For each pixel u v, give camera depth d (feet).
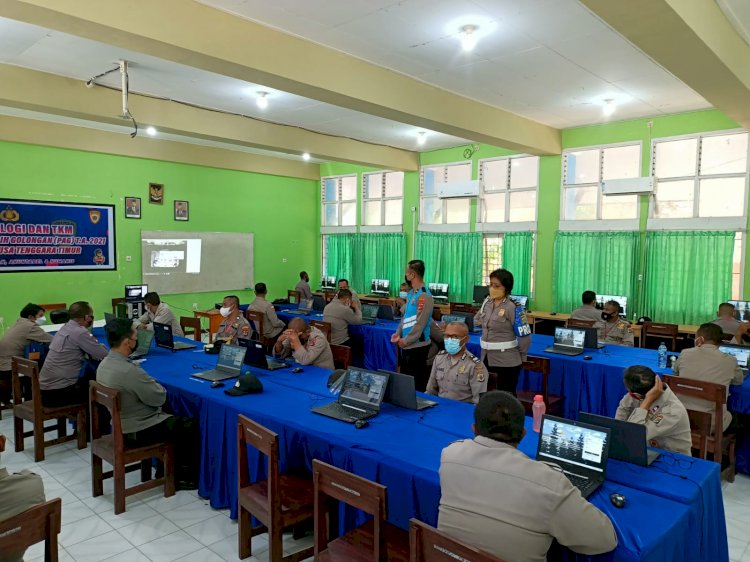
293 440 8.51
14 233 24.08
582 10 11.82
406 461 7.00
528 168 26.61
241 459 8.08
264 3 11.68
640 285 22.94
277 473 7.30
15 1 9.34
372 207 34.30
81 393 13.05
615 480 6.33
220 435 9.87
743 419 12.02
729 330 17.01
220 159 31.42
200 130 20.89
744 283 20.66
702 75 13.16
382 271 32.91
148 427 10.19
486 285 28.55
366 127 24.38
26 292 24.58
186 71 16.29
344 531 7.73
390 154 29.50
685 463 6.85
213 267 31.86
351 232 35.47
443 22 12.58
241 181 33.12
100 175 26.86
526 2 11.44
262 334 22.00
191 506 10.15
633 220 23.06
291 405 9.67
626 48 14.14
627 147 23.17
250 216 33.71
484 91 18.43
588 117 22.41
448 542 4.56
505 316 11.64
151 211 28.96
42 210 24.89
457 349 10.49
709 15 11.37
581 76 16.66
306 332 14.03
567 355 14.96
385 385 9.18
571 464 6.53
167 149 28.96
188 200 30.55
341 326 20.53
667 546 5.19
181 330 18.40
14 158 23.95
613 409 13.64
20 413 12.70
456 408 9.44
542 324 24.35
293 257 36.40
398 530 6.77
